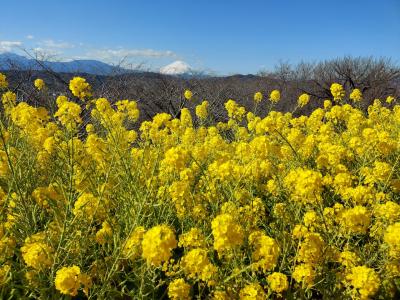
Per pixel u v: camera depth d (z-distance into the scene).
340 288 3.59
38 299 3.30
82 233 4.07
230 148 7.50
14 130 5.59
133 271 3.64
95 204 4.21
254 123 8.53
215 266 3.62
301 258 3.55
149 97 18.84
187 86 20.94
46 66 12.66
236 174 4.96
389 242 3.38
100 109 5.68
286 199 4.98
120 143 5.71
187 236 3.85
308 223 3.96
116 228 4.26
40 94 10.95
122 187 4.73
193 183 5.35
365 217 3.60
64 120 4.50
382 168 4.91
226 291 3.45
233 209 4.29
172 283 3.31
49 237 3.79
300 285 3.78
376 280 3.16
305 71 33.12
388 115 9.91
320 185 3.69
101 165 5.29
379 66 29.52
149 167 5.56
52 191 4.47
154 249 2.73
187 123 9.00
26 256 3.25
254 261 3.62
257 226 4.64
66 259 3.70
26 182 4.50
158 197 4.65
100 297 3.35
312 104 27.30
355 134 7.68
